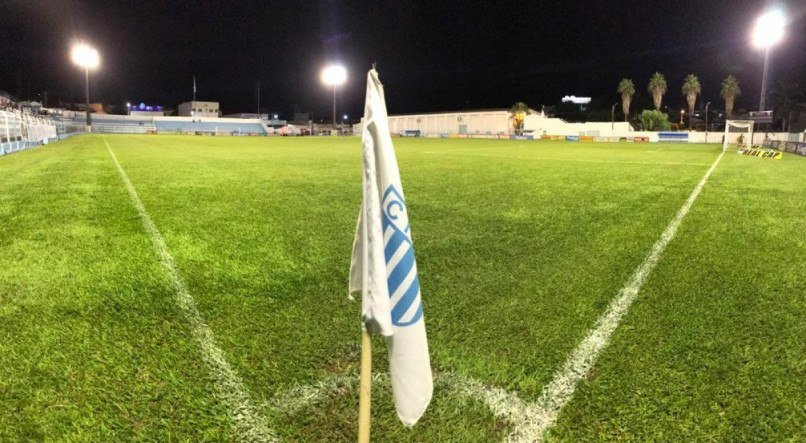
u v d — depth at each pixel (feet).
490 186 29.45
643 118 173.47
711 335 8.57
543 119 173.58
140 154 53.93
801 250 14.48
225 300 10.12
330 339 8.41
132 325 8.85
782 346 8.16
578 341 8.36
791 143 76.69
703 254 13.97
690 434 5.90
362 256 5.23
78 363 7.46
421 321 5.04
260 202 22.44
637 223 18.35
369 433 5.66
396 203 4.90
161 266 12.35
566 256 13.70
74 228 16.58
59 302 9.89
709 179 34.24
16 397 6.56
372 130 4.89
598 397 6.68
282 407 6.46
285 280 11.39
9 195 23.47
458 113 201.16
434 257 13.50
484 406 6.53
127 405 6.44
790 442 5.78
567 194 26.02
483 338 8.49
